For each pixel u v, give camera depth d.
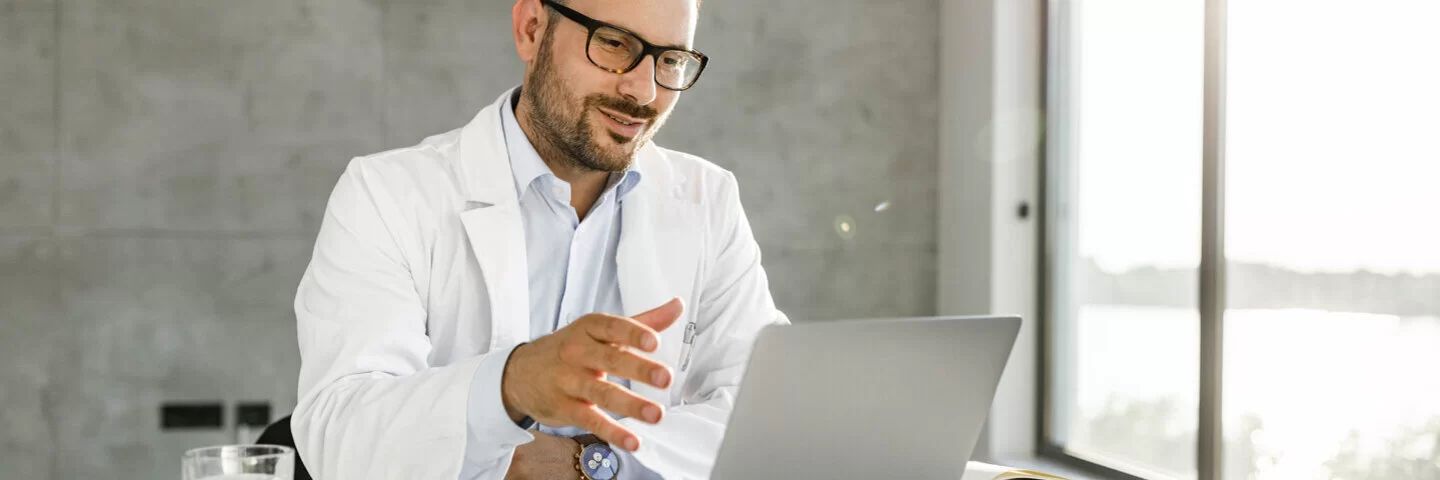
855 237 3.76
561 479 1.25
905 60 3.79
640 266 1.52
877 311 3.78
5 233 3.24
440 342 1.44
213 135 3.34
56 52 3.25
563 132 1.37
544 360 0.94
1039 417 3.54
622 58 1.33
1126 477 3.13
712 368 1.62
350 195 1.39
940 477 1.09
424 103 3.45
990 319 1.04
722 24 3.65
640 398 0.87
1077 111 3.40
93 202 3.28
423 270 1.41
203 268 3.35
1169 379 3.01
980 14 3.57
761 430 0.92
